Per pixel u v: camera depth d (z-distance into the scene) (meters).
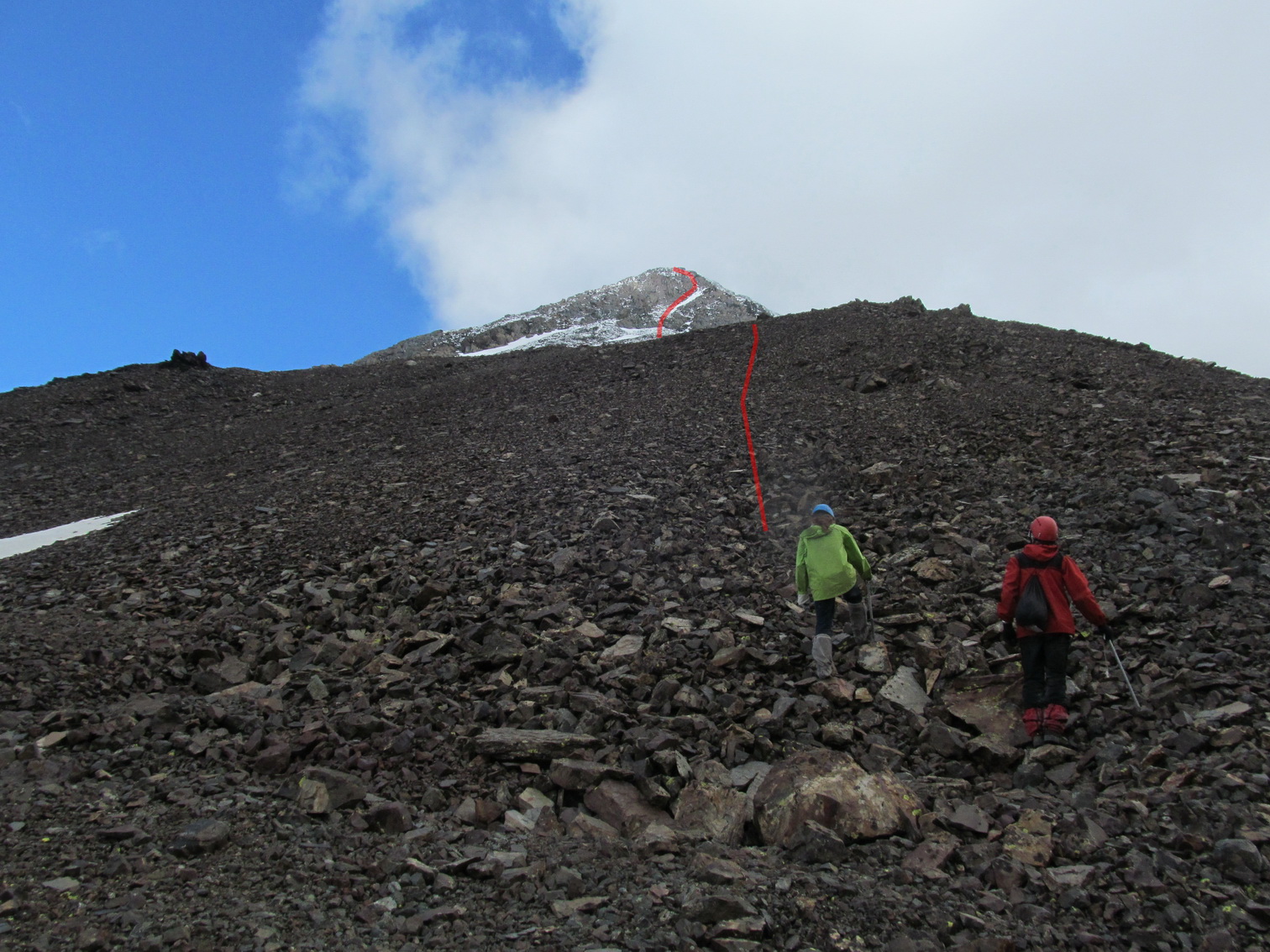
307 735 5.18
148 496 18.58
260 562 10.09
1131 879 3.53
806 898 3.46
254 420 30.02
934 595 7.34
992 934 3.21
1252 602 6.14
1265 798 4.03
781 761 4.73
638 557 8.99
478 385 29.34
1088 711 5.30
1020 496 9.96
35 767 4.60
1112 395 15.56
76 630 7.48
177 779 4.61
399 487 14.30
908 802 4.39
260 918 3.22
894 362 21.02
